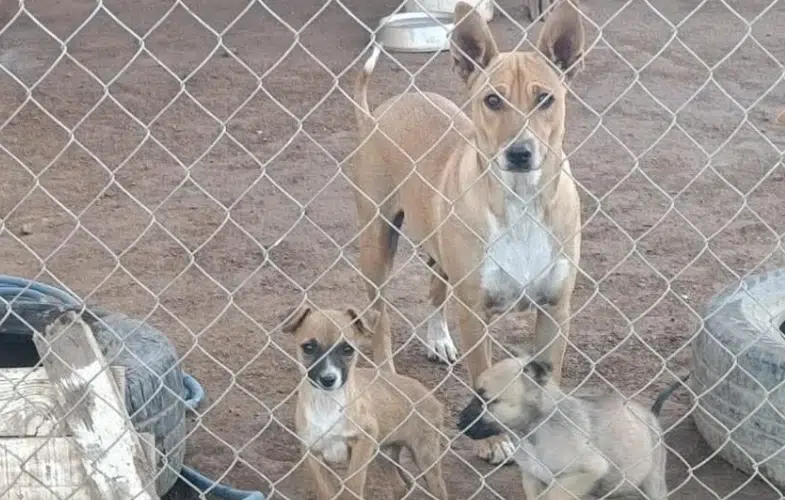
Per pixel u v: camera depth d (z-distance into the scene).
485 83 3.17
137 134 5.75
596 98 6.12
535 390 3.01
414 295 4.13
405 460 3.34
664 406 3.51
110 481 2.72
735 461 3.27
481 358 3.38
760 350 3.17
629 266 4.27
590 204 4.75
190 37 7.79
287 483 3.26
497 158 3.17
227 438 3.41
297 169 5.20
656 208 4.72
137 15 8.45
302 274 4.29
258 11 8.49
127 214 4.77
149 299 4.13
